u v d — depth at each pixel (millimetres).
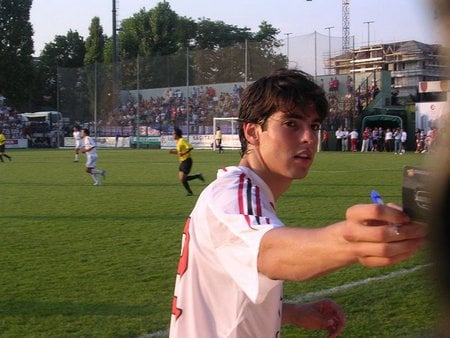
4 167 26047
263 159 1584
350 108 42000
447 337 801
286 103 1500
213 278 1479
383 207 924
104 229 10008
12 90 64188
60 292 6152
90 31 77250
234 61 43312
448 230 778
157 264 7387
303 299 5789
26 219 11164
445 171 761
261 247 1205
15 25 63531
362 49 46812
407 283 6191
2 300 5871
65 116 49219
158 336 4785
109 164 27703
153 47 73250
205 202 1471
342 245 989
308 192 15305
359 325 4996
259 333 1507
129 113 47531
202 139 45125
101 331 4930
